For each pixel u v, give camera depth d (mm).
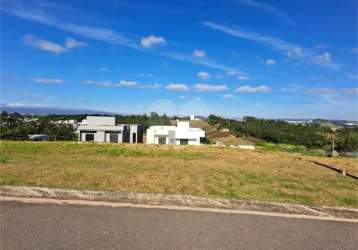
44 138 43688
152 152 18500
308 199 6746
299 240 4508
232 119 83062
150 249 4012
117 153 17109
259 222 5180
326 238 4625
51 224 4723
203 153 19203
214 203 5973
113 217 5125
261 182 8812
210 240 4363
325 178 10156
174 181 8406
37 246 3973
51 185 7047
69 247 3980
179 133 43281
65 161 12102
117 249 3979
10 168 9328
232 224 5031
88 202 5859
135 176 8914
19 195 6117
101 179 8156
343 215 5766
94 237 4316
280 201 6332
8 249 3859
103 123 44312
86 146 21281
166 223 4949
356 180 9891
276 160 16578
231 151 21281
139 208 5645
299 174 11070
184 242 4266
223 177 9516
